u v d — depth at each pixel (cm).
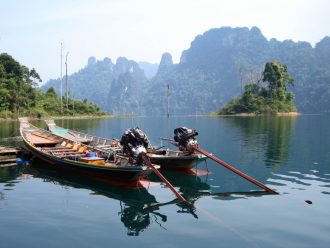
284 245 777
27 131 2377
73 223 909
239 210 1007
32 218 944
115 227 884
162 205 1064
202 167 1664
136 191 1225
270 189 1198
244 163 1738
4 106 6581
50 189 1245
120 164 1425
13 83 7175
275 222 909
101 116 8712
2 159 1778
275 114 8744
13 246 775
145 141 1312
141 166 1238
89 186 1290
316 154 1978
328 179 1378
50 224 902
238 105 9231
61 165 1555
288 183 1319
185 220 931
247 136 3045
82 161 1457
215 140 2741
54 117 7519
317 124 4772
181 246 774
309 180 1365
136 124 5078
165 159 1529
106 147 1841
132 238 817
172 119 7069
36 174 1497
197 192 1210
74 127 4391
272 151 2114
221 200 1110
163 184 1327
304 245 776
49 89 9156
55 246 776
